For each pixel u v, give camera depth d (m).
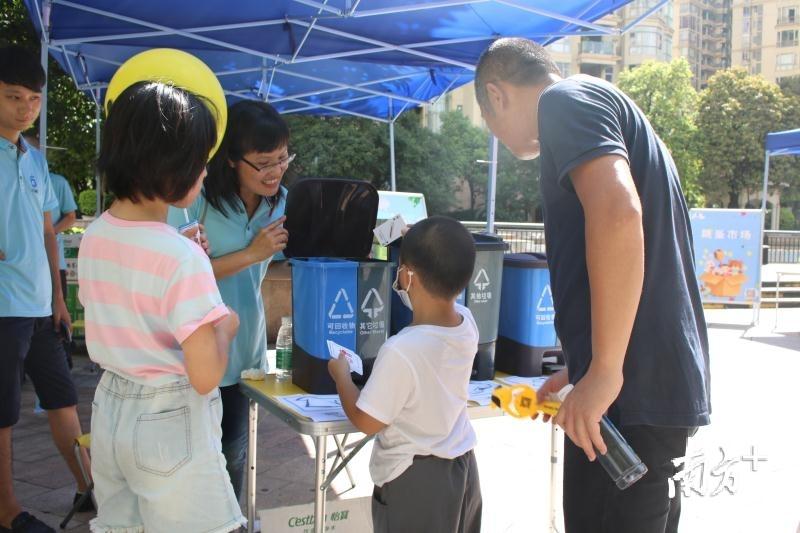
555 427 2.79
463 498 2.00
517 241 14.46
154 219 1.68
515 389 1.67
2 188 2.82
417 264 1.89
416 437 1.90
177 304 1.59
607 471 1.45
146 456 1.63
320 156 25.66
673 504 1.72
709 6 80.19
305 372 2.16
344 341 2.11
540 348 2.38
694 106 39.25
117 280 1.64
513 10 5.14
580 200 1.43
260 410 5.29
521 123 1.79
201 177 1.69
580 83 1.55
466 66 6.30
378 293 2.15
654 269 1.54
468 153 36.72
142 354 1.65
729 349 8.23
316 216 2.37
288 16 5.21
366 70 7.35
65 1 4.83
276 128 2.22
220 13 5.12
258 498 3.58
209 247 2.32
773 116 37.59
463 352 1.94
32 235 2.91
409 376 1.84
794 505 3.52
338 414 1.91
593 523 1.64
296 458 4.20
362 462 4.11
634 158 1.55
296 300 2.19
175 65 2.40
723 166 38.06
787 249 18.77
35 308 2.92
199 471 1.70
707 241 10.54
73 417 3.28
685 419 1.51
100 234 1.67
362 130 26.50
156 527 1.66
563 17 5.00
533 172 37.66
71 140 12.78
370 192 2.40
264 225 2.42
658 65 38.53
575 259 1.61
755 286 10.37
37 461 4.05
